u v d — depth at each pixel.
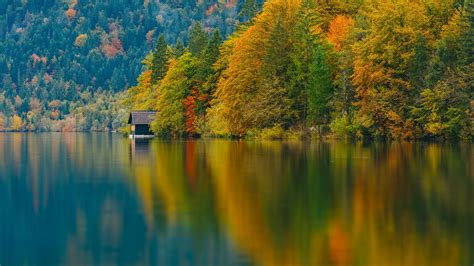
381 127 94.69
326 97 99.56
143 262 23.77
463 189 38.62
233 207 33.25
